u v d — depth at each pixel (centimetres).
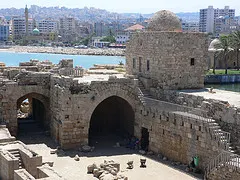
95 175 3825
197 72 5338
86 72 6341
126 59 5959
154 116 4716
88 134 5175
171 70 5144
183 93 4694
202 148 3981
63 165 4169
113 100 5759
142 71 5525
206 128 3925
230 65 12050
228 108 3931
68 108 4797
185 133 4212
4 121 5094
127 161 4384
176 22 5625
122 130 5716
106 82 4956
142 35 5469
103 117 5875
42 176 3375
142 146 4975
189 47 5222
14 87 5141
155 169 4106
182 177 3862
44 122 5734
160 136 4616
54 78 5175
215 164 3731
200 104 4384
